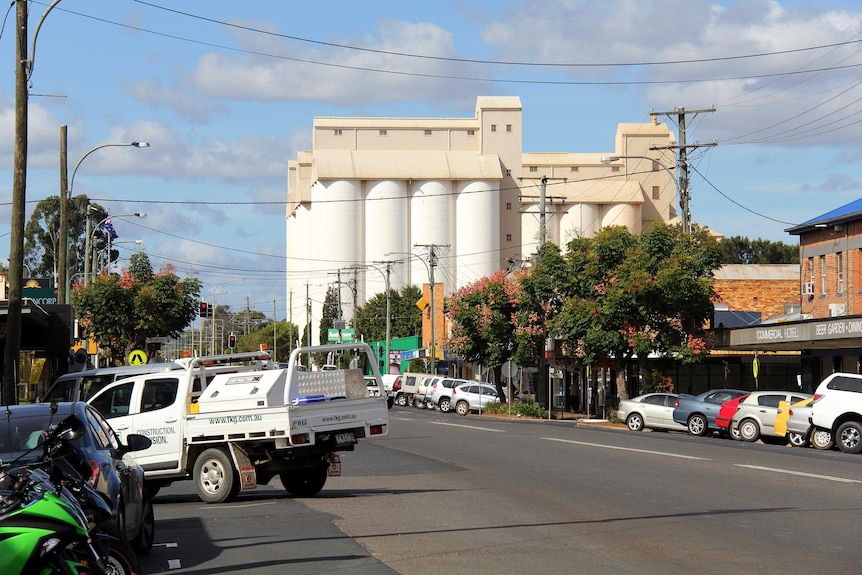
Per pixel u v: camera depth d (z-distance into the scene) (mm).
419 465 23766
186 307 53344
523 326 58656
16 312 24531
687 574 10172
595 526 13492
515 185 134875
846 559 10930
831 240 43625
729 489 17578
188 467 17484
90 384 21531
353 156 131250
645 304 45031
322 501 17156
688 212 45562
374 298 121938
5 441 10438
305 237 148250
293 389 17516
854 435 28422
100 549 8008
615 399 58125
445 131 135750
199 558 11594
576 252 48125
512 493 17547
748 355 52688
